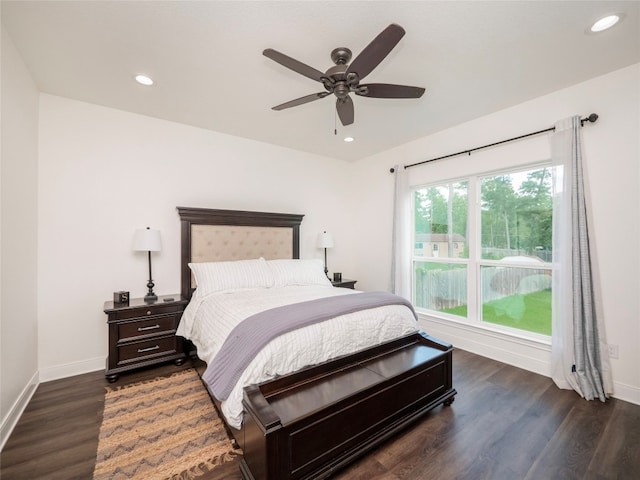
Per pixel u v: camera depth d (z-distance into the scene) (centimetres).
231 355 178
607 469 161
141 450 173
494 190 322
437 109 300
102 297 290
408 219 400
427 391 210
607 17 175
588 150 246
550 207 281
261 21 177
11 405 197
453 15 173
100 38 192
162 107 293
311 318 194
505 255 314
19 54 208
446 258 367
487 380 263
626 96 228
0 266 184
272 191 408
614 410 215
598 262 241
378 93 199
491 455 171
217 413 211
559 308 254
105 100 278
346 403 162
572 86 254
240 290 301
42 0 160
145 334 277
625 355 229
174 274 330
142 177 312
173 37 191
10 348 197
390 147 421
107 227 293
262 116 314
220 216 349
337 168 480
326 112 305
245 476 149
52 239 266
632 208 226
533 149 280
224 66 224
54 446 176
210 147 355
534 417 207
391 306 246
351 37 192
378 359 215
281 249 403
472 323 335
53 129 268
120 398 230
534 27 183
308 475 146
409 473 158
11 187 201
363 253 473
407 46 201
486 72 234
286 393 169
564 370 248
